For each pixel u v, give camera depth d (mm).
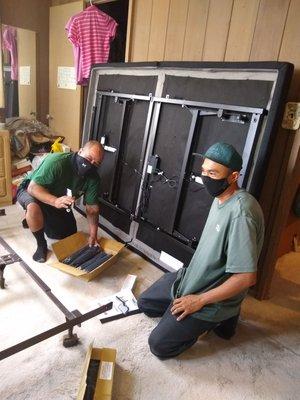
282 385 1420
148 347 1543
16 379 1312
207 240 1473
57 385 1302
